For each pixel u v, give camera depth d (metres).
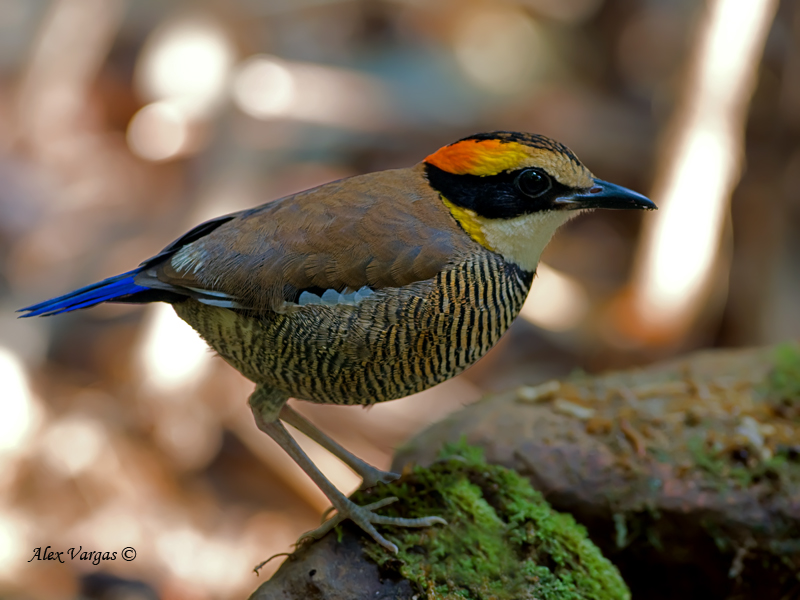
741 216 14.87
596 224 16.84
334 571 5.93
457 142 6.44
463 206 6.32
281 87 15.52
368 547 6.07
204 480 12.06
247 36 16.42
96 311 13.80
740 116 13.45
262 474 12.16
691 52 13.57
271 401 6.44
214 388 12.46
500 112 16.61
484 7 19.31
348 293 6.02
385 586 5.91
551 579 6.18
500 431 7.57
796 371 8.34
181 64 16.22
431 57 17.89
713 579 7.19
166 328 12.38
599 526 7.17
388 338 6.04
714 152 13.43
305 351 6.12
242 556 11.13
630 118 17.19
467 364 6.41
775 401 7.99
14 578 10.22
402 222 6.21
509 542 6.31
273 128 15.15
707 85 13.30
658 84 17.42
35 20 17.95
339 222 6.17
